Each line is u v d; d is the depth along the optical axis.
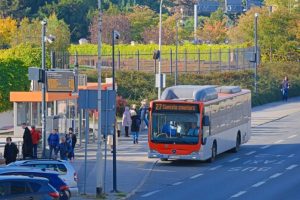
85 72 96.94
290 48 133.25
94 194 41.41
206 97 55.03
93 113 67.12
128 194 42.34
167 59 123.44
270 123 85.62
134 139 66.94
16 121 68.38
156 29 154.88
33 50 91.88
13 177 30.78
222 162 57.47
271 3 155.75
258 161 58.03
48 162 39.41
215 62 119.50
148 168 53.75
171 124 53.94
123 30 150.50
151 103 54.25
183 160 58.09
